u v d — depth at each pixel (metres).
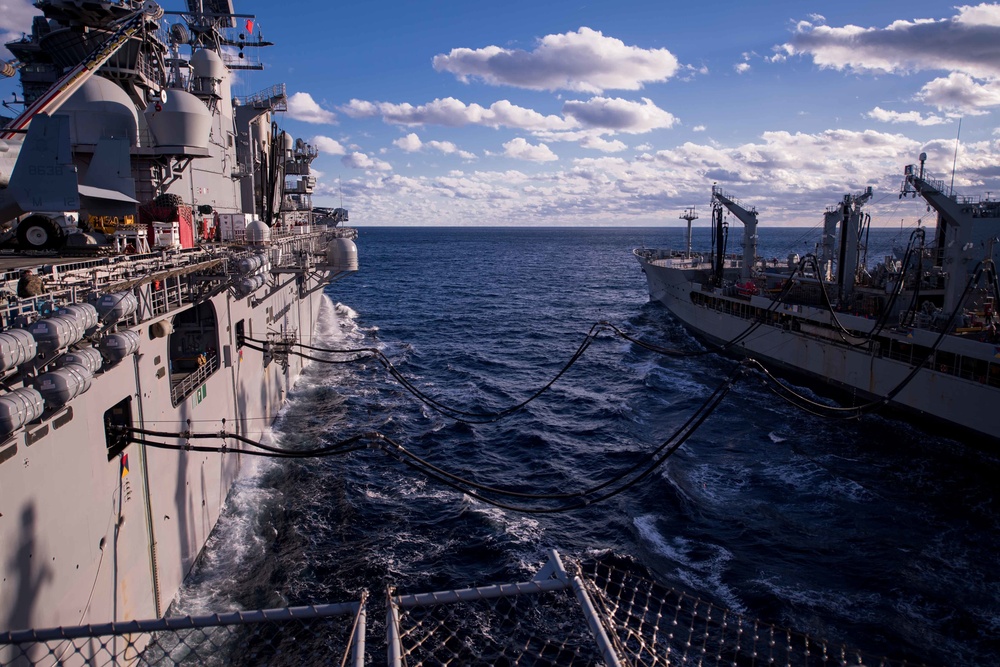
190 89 35.09
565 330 65.25
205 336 22.05
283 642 15.73
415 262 157.00
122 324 14.45
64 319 11.27
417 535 22.16
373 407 36.19
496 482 27.48
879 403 23.12
